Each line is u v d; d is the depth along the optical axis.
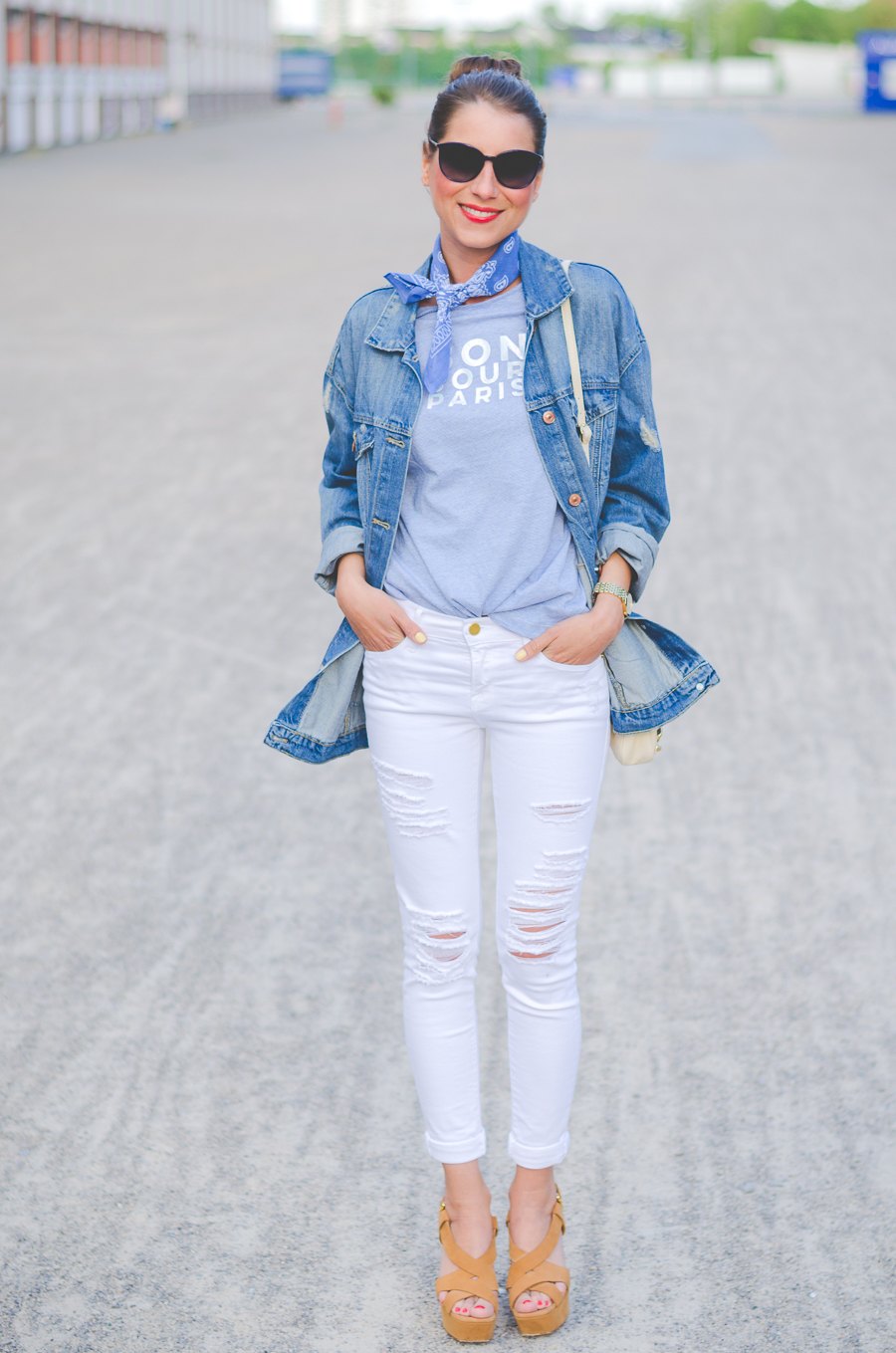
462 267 3.72
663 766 7.44
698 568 10.18
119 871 6.43
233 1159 4.64
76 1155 4.66
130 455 13.34
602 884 6.30
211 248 27.89
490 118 3.55
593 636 3.69
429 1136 4.02
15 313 20.86
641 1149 4.66
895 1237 4.26
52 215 33.66
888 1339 3.87
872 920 6.01
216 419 14.66
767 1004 5.44
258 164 51.94
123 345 18.47
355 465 4.01
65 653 8.84
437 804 3.85
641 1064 5.09
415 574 3.75
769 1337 3.88
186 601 9.68
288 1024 5.36
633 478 3.89
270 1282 4.11
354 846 6.67
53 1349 3.85
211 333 19.30
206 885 6.32
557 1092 3.97
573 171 46.25
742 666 8.59
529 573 3.71
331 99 139.38
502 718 3.76
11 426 14.38
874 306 20.55
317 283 23.44
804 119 91.69
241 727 7.90
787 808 6.97
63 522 11.36
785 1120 4.79
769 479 12.33
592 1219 4.35
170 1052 5.19
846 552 10.55
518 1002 3.97
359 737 4.15
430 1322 3.96
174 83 83.19
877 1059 5.11
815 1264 4.15
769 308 20.39
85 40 65.38
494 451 3.67
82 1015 5.41
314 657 8.80
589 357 3.73
